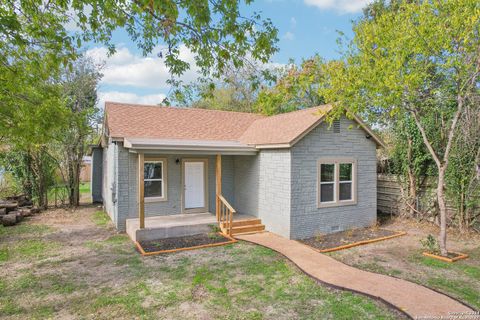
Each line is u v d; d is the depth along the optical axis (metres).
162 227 10.02
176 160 12.14
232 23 5.20
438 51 7.68
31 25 5.88
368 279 6.62
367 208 11.81
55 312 5.30
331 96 9.63
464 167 10.23
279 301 5.72
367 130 11.36
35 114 8.14
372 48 9.20
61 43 5.79
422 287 6.18
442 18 7.45
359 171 11.61
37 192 16.08
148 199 11.62
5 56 6.43
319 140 10.60
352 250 8.95
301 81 17.95
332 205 10.89
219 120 14.84
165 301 5.71
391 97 8.16
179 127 13.06
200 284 6.48
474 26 6.96
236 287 6.33
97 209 16.17
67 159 16.61
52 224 12.42
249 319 5.07
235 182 13.27
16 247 9.13
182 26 5.50
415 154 11.97
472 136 10.02
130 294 5.99
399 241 9.86
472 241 9.62
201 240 9.85
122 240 9.95
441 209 8.37
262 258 8.16
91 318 5.11
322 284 6.46
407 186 12.54
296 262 7.73
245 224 11.14
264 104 20.67
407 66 8.25
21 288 6.26
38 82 7.77
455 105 10.59
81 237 10.34
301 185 10.23
